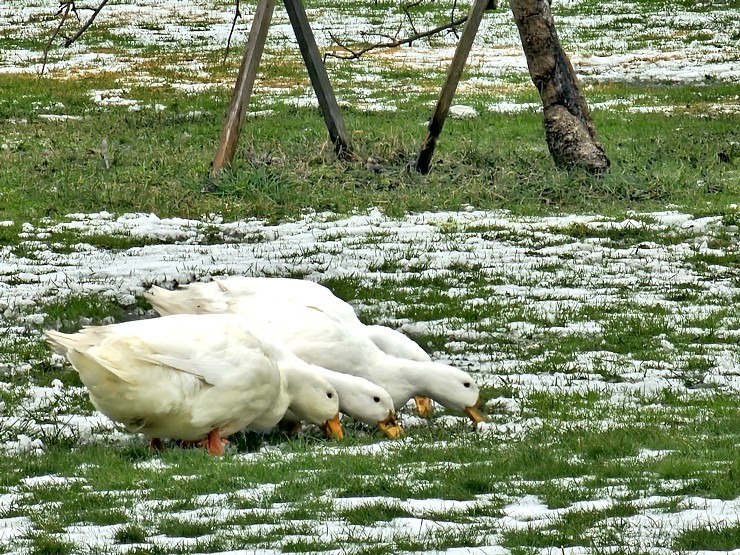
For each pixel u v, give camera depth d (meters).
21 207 20.98
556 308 15.30
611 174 23.02
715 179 23.52
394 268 17.38
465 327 14.46
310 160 23.88
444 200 21.84
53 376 12.45
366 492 8.34
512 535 7.30
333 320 11.23
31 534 7.50
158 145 26.39
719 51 43.19
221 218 20.62
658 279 16.91
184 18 50.88
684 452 9.32
